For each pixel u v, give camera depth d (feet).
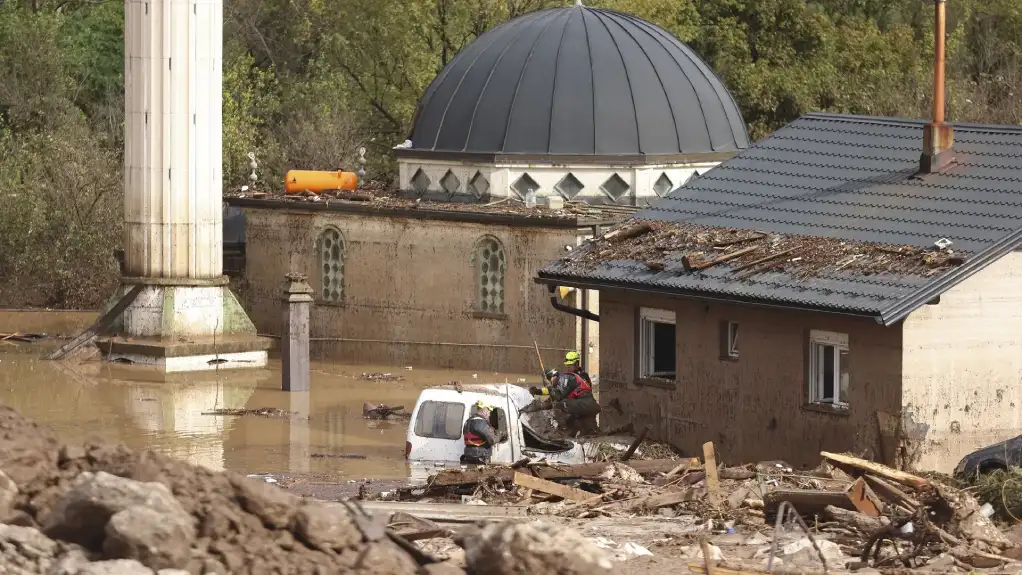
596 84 192.03
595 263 127.75
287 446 137.39
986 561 68.54
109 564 48.57
